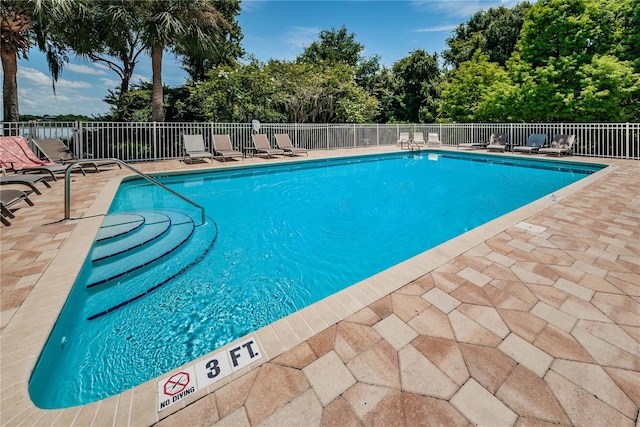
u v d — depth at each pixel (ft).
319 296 10.50
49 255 10.50
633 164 30.99
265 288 10.89
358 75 83.35
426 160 42.93
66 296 8.04
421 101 78.59
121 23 35.06
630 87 39.75
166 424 4.80
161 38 35.68
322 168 36.45
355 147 52.90
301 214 19.36
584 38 42.45
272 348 6.45
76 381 6.85
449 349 6.40
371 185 27.89
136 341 8.15
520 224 13.91
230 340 8.30
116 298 9.91
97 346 7.92
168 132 36.65
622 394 5.32
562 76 44.86
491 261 10.33
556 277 9.24
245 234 15.87
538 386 5.50
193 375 5.77
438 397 5.31
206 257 13.19
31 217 14.80
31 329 6.70
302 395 5.35
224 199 22.71
